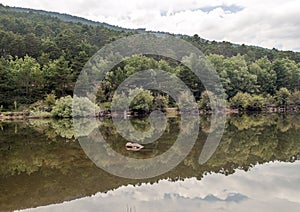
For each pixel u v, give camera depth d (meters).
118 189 13.26
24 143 24.97
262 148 22.59
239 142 25.08
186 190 12.94
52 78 51.56
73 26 112.31
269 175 15.26
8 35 75.19
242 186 13.45
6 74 51.09
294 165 17.36
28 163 18.31
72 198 12.23
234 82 62.22
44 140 26.39
